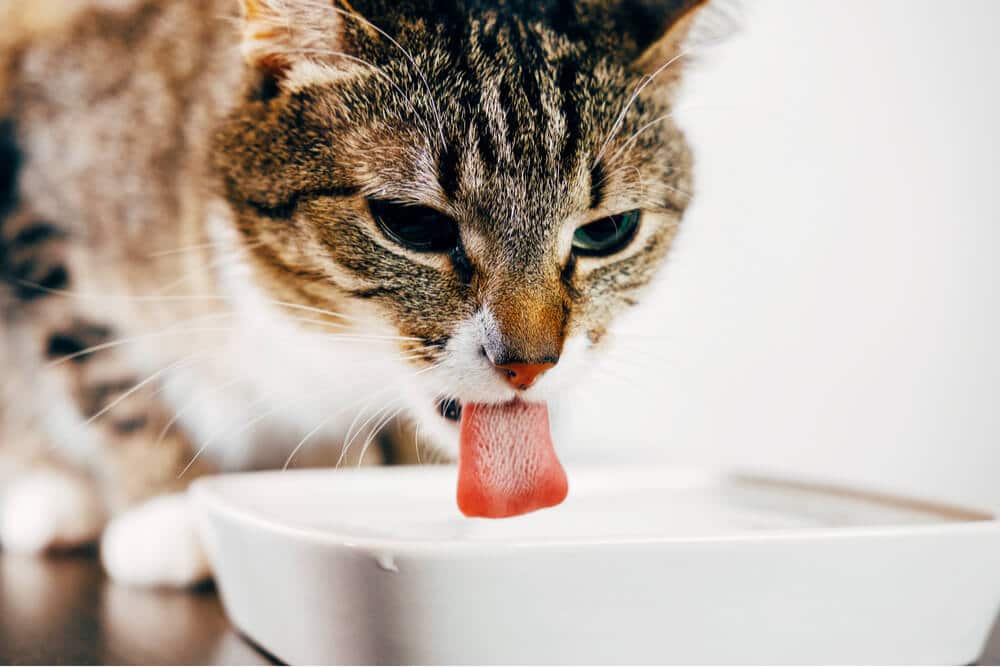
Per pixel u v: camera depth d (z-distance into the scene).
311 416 0.31
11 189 0.32
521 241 0.26
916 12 0.33
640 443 0.32
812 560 0.22
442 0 0.27
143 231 0.31
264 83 0.27
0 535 0.34
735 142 0.32
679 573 0.22
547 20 0.28
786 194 0.32
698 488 0.31
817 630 0.23
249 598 0.25
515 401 0.27
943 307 0.33
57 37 0.32
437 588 0.22
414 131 0.26
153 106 0.31
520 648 0.22
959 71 0.33
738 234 0.32
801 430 0.33
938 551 0.23
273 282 0.29
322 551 0.22
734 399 0.32
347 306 0.28
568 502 0.30
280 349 0.30
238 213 0.28
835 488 0.29
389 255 0.27
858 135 0.32
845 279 0.32
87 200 0.31
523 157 0.26
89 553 0.33
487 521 0.28
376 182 0.26
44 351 0.32
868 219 0.33
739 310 0.32
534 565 0.22
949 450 0.33
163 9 0.31
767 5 0.32
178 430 0.32
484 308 0.26
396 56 0.27
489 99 0.27
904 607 0.23
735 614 0.22
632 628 0.22
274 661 0.25
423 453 0.31
